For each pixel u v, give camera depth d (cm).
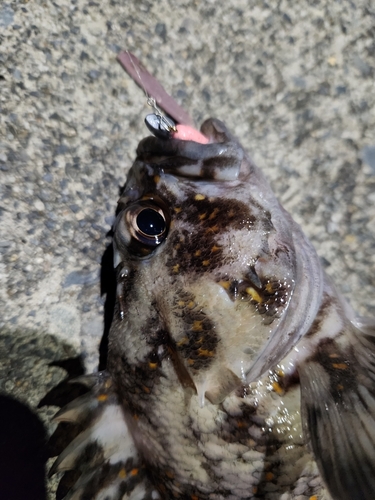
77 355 23
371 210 25
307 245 19
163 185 17
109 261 23
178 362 16
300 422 17
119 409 19
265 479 17
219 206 16
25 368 23
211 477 17
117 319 18
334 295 19
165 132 19
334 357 18
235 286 16
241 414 17
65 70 23
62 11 23
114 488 19
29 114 23
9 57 23
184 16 24
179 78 24
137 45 24
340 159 25
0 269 22
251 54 25
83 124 23
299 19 25
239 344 16
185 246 16
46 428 23
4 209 22
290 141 25
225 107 25
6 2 23
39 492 23
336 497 16
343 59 25
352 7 25
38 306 23
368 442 17
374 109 25
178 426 17
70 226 23
